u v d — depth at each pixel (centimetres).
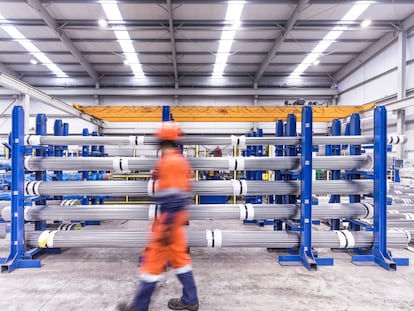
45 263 316
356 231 347
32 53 980
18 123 306
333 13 748
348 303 231
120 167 322
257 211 324
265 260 330
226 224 544
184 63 1068
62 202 443
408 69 789
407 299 239
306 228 312
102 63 1066
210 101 1205
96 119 993
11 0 676
